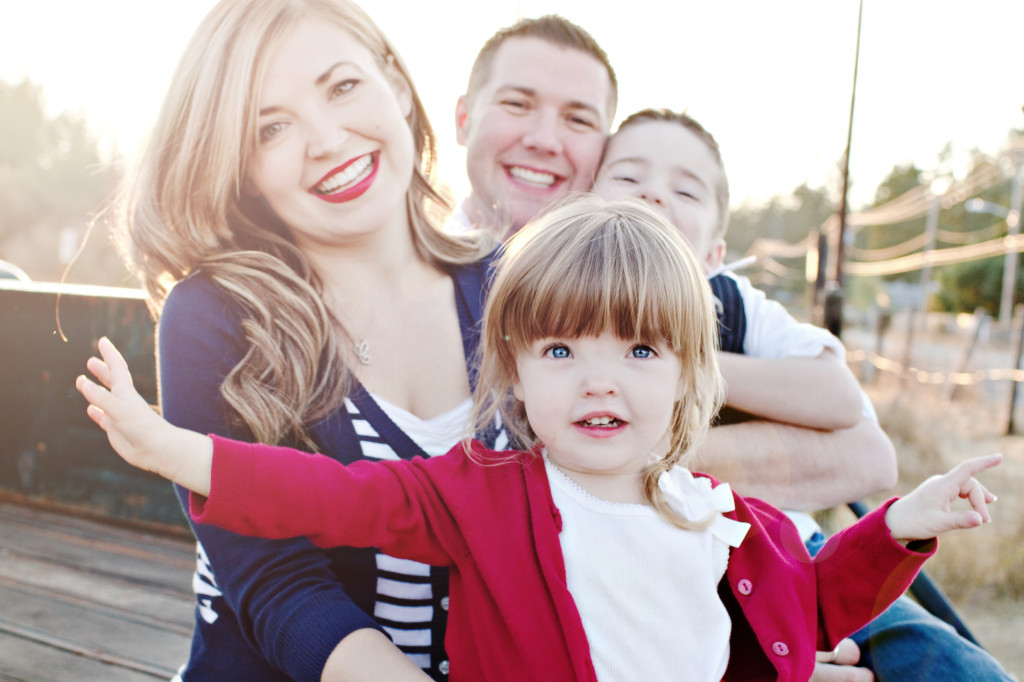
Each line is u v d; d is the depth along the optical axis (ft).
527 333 3.07
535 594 2.90
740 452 4.35
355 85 3.58
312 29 3.54
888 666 3.71
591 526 3.01
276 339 3.40
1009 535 8.96
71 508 7.48
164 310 3.50
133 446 2.66
